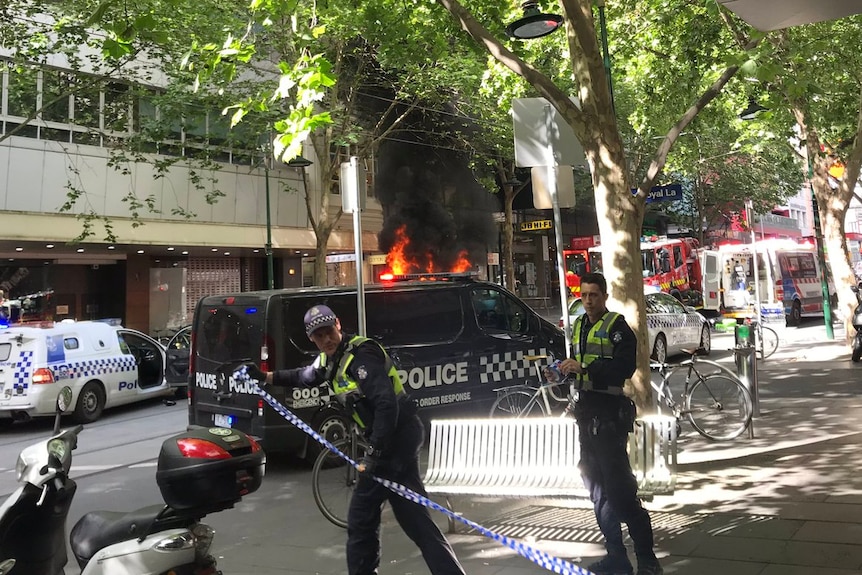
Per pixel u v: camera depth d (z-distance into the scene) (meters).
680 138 23.02
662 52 13.59
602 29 7.95
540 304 41.06
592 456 4.31
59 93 15.61
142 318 23.84
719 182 38.59
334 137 19.41
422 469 7.40
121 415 12.80
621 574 4.17
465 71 18.03
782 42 12.20
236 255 26.19
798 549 4.47
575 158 6.54
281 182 23.66
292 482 7.37
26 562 3.32
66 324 12.30
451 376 8.79
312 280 28.64
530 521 5.51
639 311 6.36
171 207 21.73
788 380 11.91
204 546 3.27
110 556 3.13
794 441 7.35
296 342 7.89
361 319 6.22
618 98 22.05
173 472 3.27
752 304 24.19
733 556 4.43
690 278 30.73
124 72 16.83
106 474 8.13
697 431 7.96
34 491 3.23
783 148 23.17
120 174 20.55
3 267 20.94
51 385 11.30
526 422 5.35
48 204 19.06
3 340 11.51
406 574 4.57
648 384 6.35
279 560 5.01
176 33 14.52
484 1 9.43
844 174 14.73
